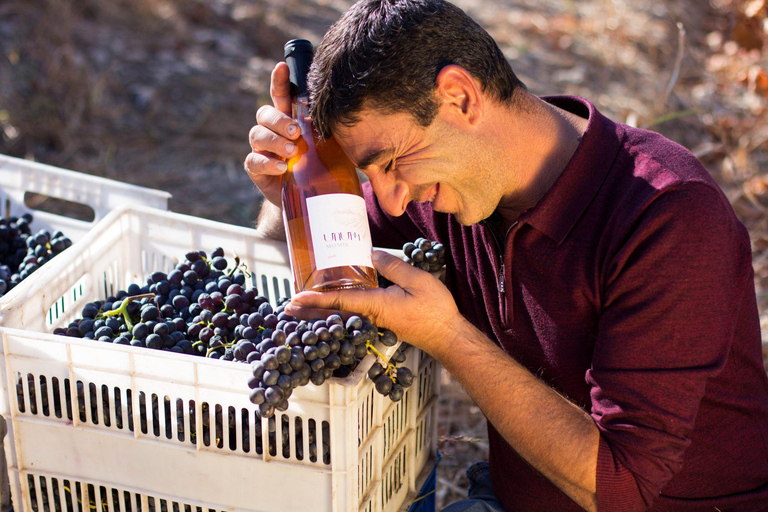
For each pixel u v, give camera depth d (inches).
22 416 58.1
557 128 61.1
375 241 78.4
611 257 56.1
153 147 174.6
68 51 182.2
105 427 56.7
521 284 62.7
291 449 53.5
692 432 60.9
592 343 61.2
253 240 74.5
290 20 255.8
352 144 55.9
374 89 52.5
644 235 54.0
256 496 55.2
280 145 60.6
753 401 62.6
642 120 161.8
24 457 59.2
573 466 56.2
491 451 71.9
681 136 190.2
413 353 64.7
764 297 135.0
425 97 53.3
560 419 57.0
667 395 54.0
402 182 57.9
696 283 53.4
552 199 57.9
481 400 58.8
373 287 59.4
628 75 229.9
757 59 166.6
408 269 58.9
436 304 57.7
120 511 59.1
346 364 52.3
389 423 61.8
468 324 59.0
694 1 295.3
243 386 52.2
